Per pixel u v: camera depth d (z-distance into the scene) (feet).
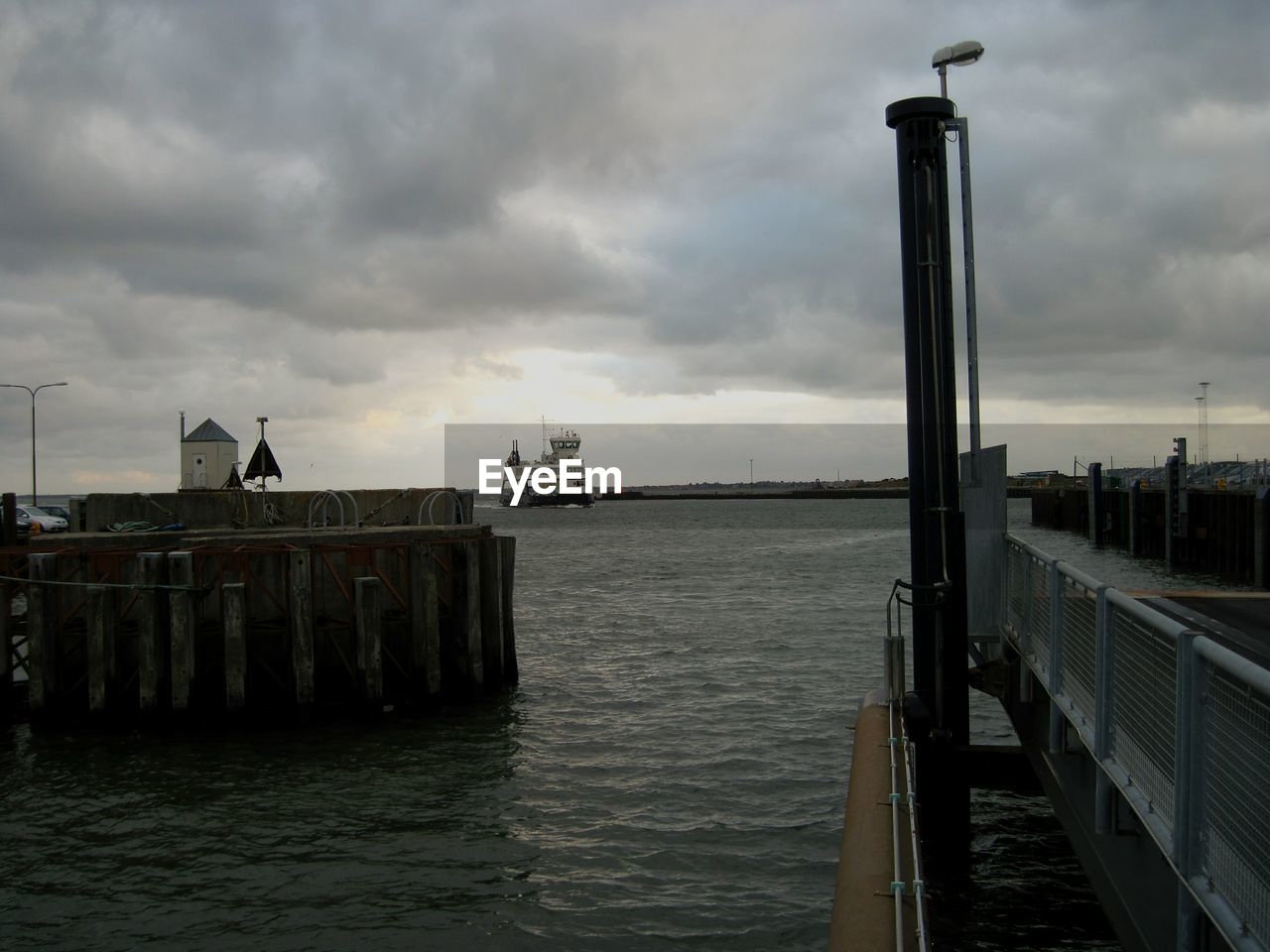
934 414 33.35
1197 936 17.16
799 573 186.91
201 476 133.28
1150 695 19.83
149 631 65.51
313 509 88.99
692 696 75.20
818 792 52.03
